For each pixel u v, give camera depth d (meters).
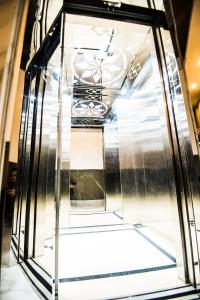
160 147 3.01
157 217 3.04
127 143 4.18
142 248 2.42
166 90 1.90
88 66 3.62
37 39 1.73
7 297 1.25
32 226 2.03
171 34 1.90
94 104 5.24
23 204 1.98
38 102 2.26
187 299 1.37
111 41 3.00
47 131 2.40
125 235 3.02
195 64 2.24
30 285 1.40
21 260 1.80
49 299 1.29
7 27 1.27
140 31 2.25
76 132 6.65
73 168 6.46
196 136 1.65
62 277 1.69
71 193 6.27
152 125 3.29
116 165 5.66
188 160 1.67
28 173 2.13
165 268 1.84
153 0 1.92
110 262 2.00
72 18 2.04
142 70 3.56
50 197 2.55
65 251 2.35
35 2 1.48
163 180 2.88
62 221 3.58
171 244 2.53
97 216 4.68
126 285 1.54
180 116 1.75
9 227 1.26
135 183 3.90
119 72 3.83
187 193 1.66
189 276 1.55
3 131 1.17
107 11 2.00
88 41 2.99
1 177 1.16
